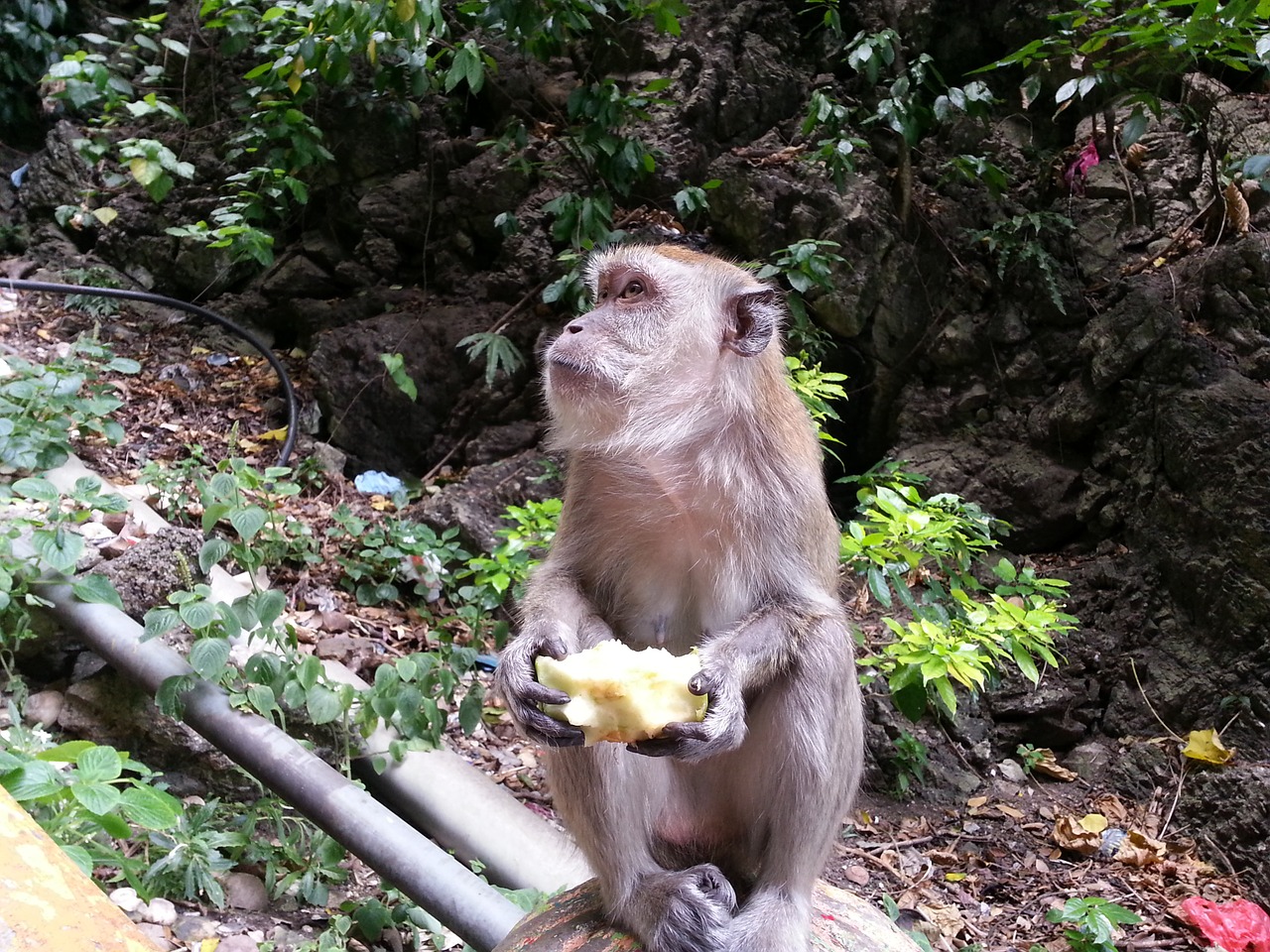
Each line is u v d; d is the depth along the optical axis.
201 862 1.01
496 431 1.71
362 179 1.91
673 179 1.75
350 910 1.05
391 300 1.86
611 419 0.86
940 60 1.82
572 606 0.85
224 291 1.96
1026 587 1.31
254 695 1.07
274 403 1.78
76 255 2.01
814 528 0.87
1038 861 1.30
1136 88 1.63
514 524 1.57
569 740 0.72
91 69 1.86
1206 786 1.33
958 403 1.68
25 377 1.41
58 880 0.59
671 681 0.72
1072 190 1.74
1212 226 1.62
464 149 1.89
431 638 1.35
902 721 1.42
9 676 1.15
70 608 1.14
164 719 1.12
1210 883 1.27
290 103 1.77
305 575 1.44
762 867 0.82
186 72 2.03
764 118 1.81
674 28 1.66
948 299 1.71
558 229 1.65
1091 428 1.59
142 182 1.74
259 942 0.99
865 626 1.47
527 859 1.12
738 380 0.86
